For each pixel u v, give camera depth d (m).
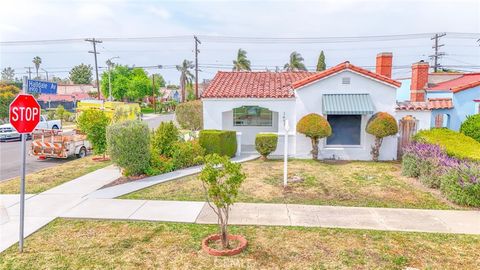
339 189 11.27
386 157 16.28
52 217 8.56
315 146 16.05
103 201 9.90
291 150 17.09
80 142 18.33
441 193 10.57
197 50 44.41
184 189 11.20
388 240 7.29
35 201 9.88
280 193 10.78
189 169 14.11
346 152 16.34
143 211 9.02
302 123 15.50
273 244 7.05
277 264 6.25
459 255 6.62
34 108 6.56
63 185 11.72
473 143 13.82
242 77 20.48
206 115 17.52
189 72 77.00
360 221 8.39
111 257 6.47
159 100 90.50
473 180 9.37
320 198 10.30
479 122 16.30
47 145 17.02
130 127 12.36
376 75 15.68
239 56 63.81
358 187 11.52
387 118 15.04
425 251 6.79
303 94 16.23
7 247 6.85
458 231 7.80
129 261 6.32
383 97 15.91
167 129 14.48
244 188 11.31
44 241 7.16
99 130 16.47
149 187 11.45
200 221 8.32
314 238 7.36
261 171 13.84
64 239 7.27
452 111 19.94
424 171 11.84
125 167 12.59
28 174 13.62
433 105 19.66
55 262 6.27
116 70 70.94
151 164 13.35
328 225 8.12
